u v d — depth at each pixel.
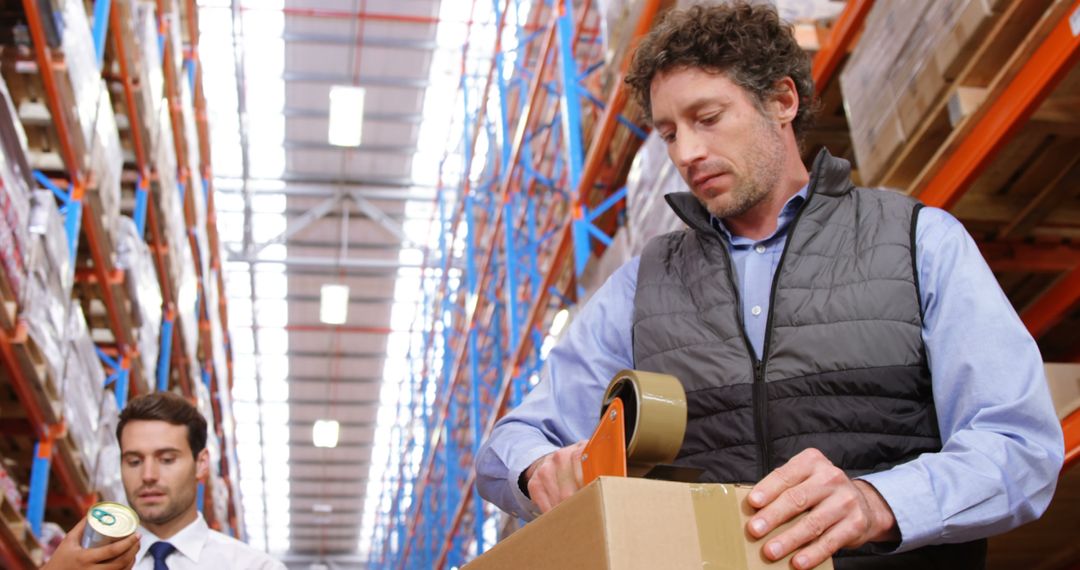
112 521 2.38
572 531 1.08
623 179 7.77
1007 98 3.27
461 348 14.11
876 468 1.51
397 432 23.39
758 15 1.75
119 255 6.77
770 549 1.14
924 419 1.52
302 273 19.23
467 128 14.99
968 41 3.26
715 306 1.68
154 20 7.70
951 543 1.43
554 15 8.41
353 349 21.38
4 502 4.70
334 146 17.17
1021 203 3.86
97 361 6.16
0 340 4.48
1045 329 3.80
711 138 1.68
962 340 1.46
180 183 9.80
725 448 1.59
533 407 1.83
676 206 1.81
